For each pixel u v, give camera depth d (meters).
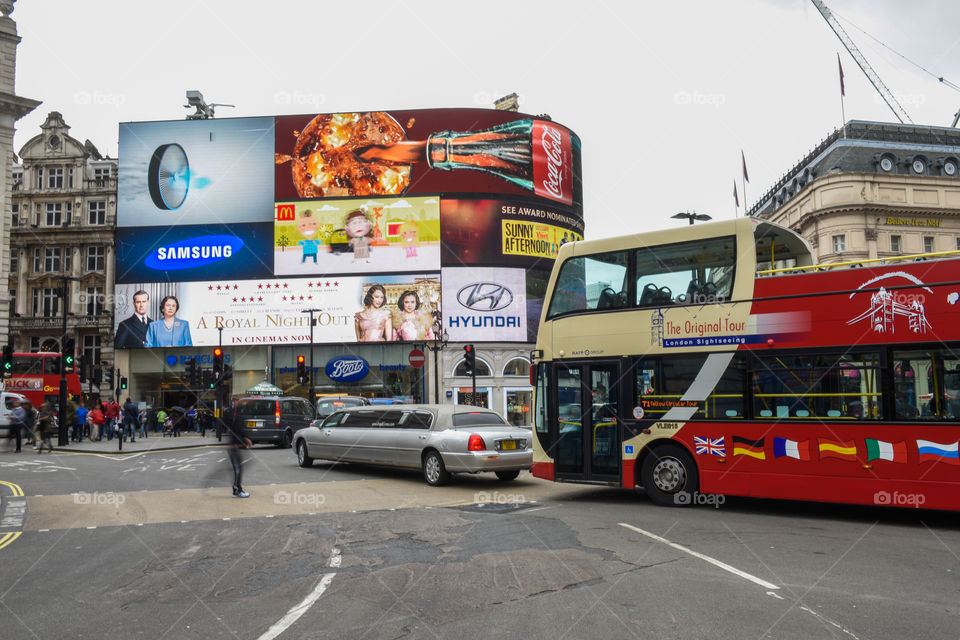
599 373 11.92
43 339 54.03
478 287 51.16
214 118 54.38
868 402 9.54
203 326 51.94
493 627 4.98
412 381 50.97
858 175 58.03
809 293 10.16
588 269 12.33
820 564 6.85
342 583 6.25
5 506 10.94
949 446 8.94
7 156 35.91
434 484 13.59
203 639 4.83
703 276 11.10
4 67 35.62
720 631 4.85
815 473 9.78
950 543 7.98
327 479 14.80
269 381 51.69
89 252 54.94
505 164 52.50
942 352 9.09
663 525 9.20
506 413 50.47
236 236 52.41
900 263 9.58
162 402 51.94
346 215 52.22
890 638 4.71
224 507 10.85
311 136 52.91
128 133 53.47
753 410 10.37
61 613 5.45
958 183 58.66
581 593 5.83
